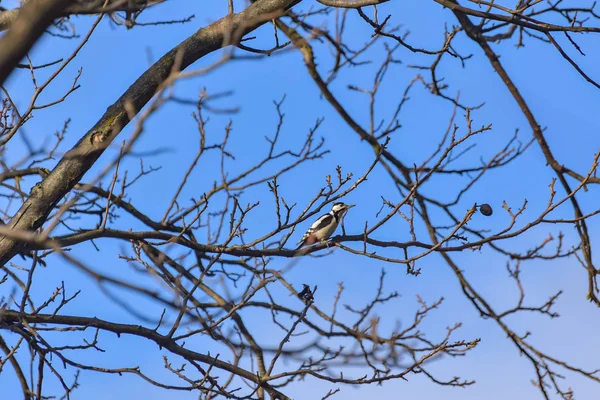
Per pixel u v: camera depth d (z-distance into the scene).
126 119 11.30
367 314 14.66
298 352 12.52
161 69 11.56
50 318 11.63
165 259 14.80
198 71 6.08
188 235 14.53
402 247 13.27
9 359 11.87
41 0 4.89
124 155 6.30
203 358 11.82
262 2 11.88
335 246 12.88
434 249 11.98
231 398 11.41
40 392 11.48
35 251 11.30
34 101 9.66
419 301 13.24
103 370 11.32
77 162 10.98
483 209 12.94
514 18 12.97
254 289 11.11
